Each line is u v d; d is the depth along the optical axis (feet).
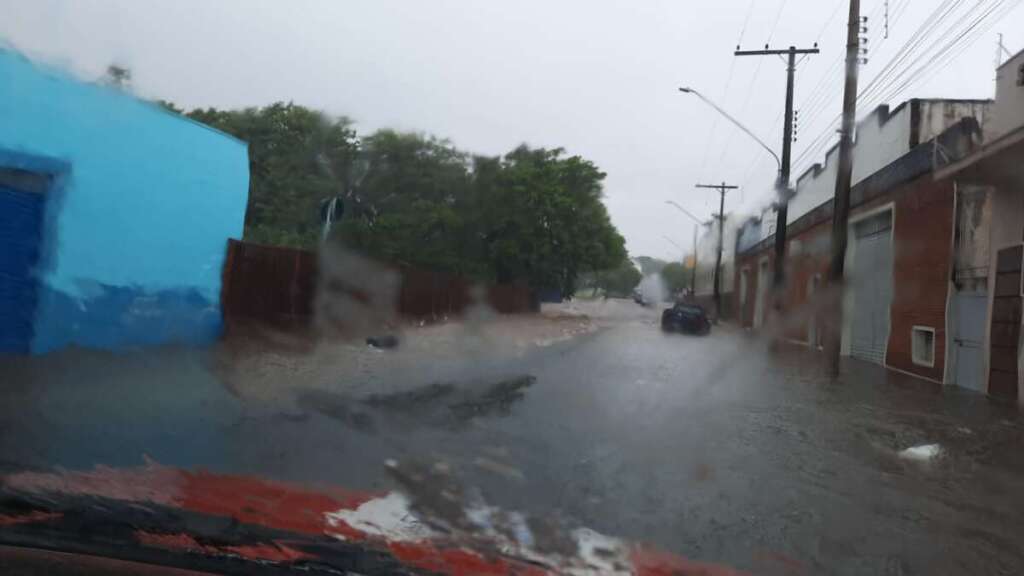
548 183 109.81
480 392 31.81
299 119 77.36
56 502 13.48
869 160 67.87
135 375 25.93
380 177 87.30
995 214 41.39
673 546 14.17
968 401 37.60
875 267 62.85
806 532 15.48
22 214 26.66
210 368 29.60
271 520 13.58
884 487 19.35
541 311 122.31
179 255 34.76
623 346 63.98
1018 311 38.19
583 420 26.43
